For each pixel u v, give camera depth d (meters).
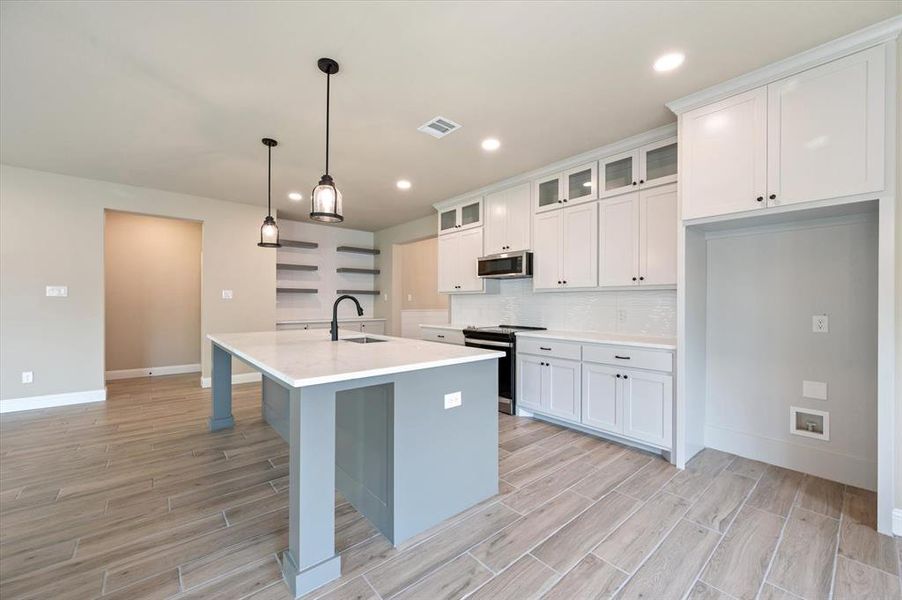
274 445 3.04
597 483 2.40
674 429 2.65
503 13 1.76
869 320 2.30
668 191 2.98
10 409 3.91
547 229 3.83
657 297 3.32
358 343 2.75
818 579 1.56
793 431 2.57
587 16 1.79
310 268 6.36
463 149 3.35
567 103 2.59
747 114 2.29
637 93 2.46
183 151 3.40
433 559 1.70
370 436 1.97
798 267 2.54
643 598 1.47
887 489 1.85
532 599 1.47
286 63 2.14
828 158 2.02
